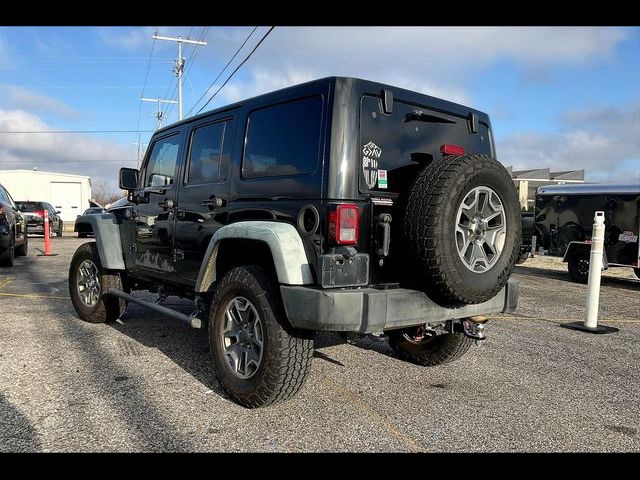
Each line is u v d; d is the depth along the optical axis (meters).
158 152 5.00
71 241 20.59
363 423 3.17
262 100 3.62
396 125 3.42
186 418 3.17
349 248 3.01
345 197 3.06
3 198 10.81
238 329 3.46
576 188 11.11
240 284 3.34
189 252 4.22
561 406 3.55
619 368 4.47
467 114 3.99
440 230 2.96
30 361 4.23
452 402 3.56
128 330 5.36
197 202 4.13
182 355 4.48
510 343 5.28
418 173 3.22
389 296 2.98
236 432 2.99
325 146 3.09
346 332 3.23
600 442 3.00
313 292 2.89
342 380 3.96
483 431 3.11
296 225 3.19
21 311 6.27
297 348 3.17
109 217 5.34
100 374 3.94
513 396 3.71
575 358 4.76
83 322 5.71
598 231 5.88
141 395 3.53
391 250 3.27
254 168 3.60
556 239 11.54
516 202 3.38
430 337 4.29
